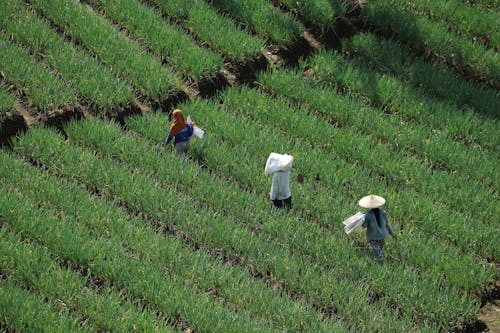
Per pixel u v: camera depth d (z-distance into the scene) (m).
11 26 66.44
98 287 46.09
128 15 69.56
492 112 63.84
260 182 55.12
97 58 65.81
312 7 72.25
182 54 65.81
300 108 63.62
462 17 73.44
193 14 70.19
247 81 66.31
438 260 49.25
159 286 45.38
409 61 68.31
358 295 46.22
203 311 43.66
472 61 68.69
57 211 51.19
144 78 63.25
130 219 51.44
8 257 46.25
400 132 60.53
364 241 51.72
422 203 54.22
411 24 71.44
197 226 50.59
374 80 65.25
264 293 45.69
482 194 55.22
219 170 56.50
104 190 53.59
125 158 56.34
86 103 61.41
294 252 49.81
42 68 62.47
